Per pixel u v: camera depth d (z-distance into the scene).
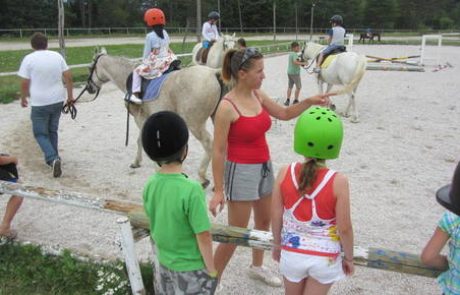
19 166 6.68
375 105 11.52
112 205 3.49
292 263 2.48
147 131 2.38
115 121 9.53
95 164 6.82
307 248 2.44
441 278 2.41
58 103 6.16
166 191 2.42
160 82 5.62
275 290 3.68
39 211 5.21
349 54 9.57
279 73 17.80
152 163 6.89
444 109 10.98
